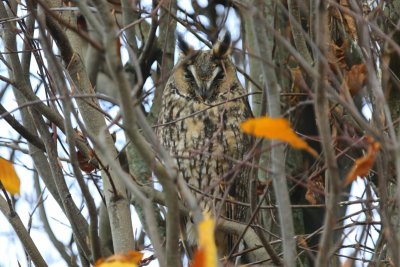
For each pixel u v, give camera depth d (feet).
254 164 23.98
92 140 23.70
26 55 30.99
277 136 18.38
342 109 29.73
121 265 18.95
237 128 39.88
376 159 22.80
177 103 40.37
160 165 19.94
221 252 36.01
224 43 40.06
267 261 31.58
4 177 22.34
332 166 19.15
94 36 33.24
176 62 44.04
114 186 30.01
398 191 20.04
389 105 31.17
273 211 36.17
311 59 30.99
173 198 19.80
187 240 33.30
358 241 29.89
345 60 30.86
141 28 40.63
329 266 27.17
